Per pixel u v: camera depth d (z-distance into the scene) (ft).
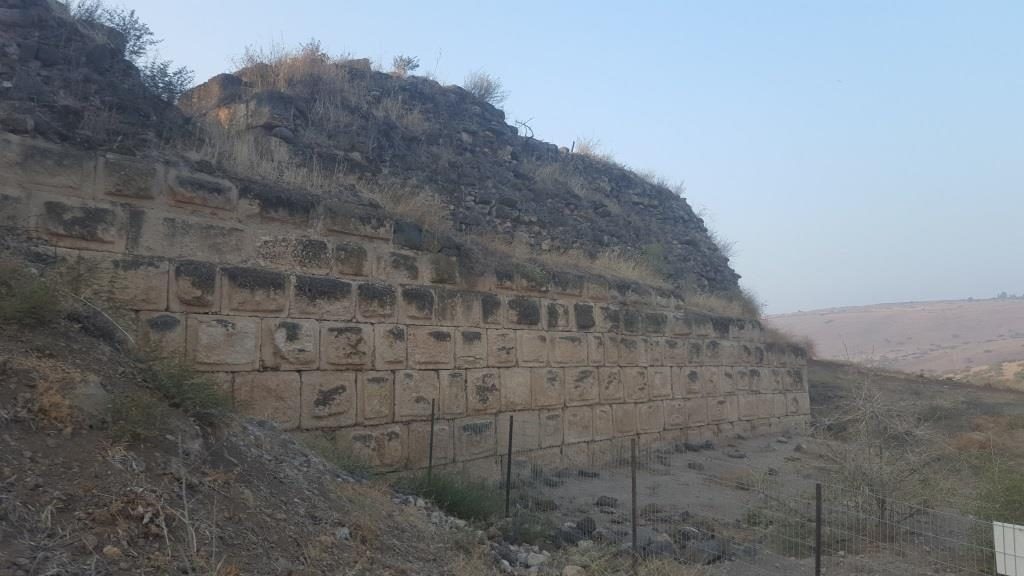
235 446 18.20
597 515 28.27
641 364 44.45
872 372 54.60
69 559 11.84
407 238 30.83
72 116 23.67
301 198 26.94
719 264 76.69
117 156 22.53
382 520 19.58
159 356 18.42
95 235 21.47
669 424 46.47
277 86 39.24
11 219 20.06
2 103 22.07
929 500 26.66
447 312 31.94
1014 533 17.28
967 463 35.76
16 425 13.91
